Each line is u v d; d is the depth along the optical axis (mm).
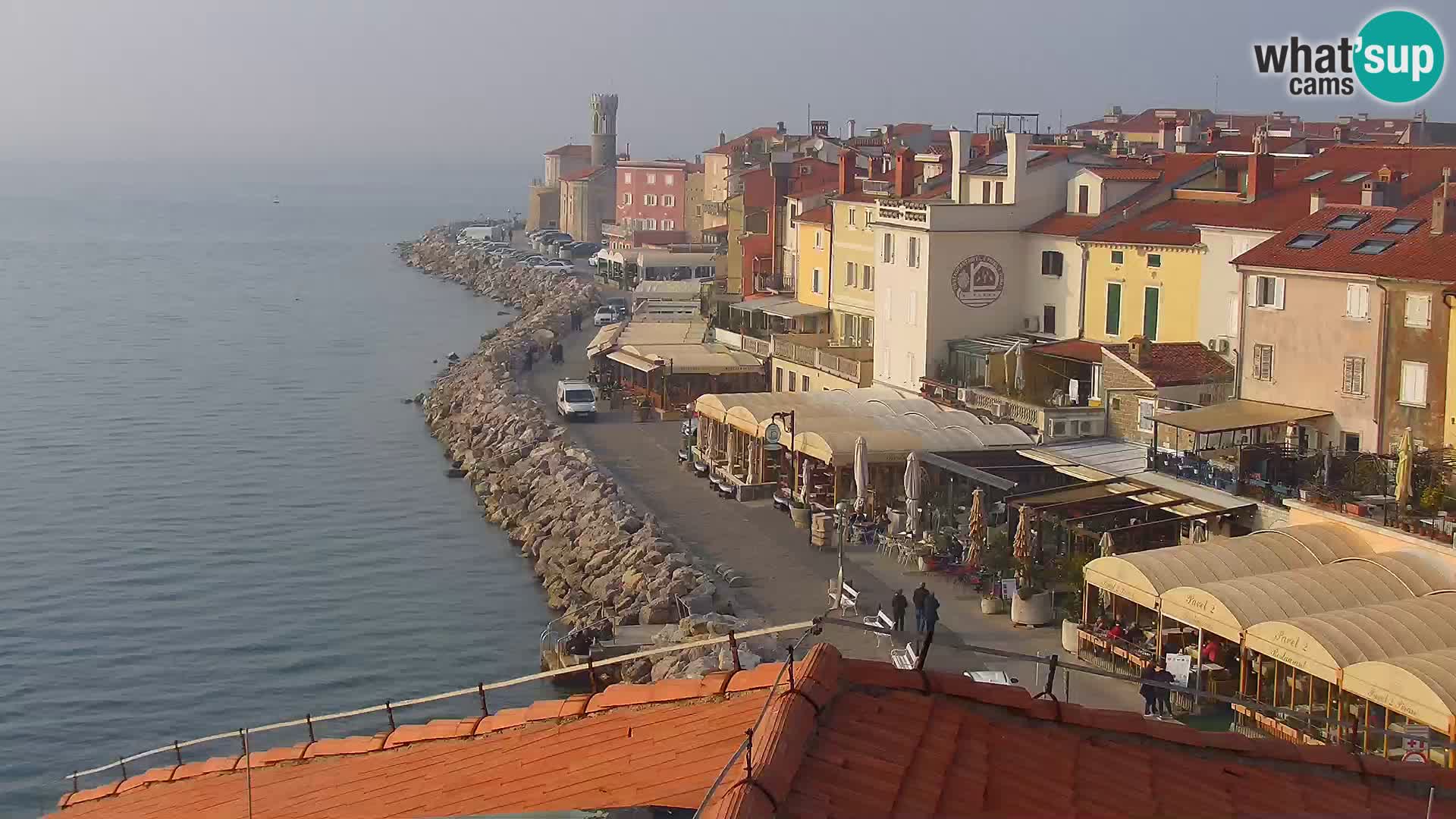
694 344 114438
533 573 75938
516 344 144250
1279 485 53906
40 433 115000
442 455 108375
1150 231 75312
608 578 66875
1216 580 44125
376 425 119812
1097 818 14945
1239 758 17406
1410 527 45281
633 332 122625
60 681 60906
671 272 188625
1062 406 72000
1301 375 60969
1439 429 55656
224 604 70875
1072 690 44281
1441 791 17438
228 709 57969
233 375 145500
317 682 60625
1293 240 62781
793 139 160375
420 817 16641
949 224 82500
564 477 84875
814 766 14688
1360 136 124750
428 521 87688
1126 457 65188
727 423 78875
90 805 23531
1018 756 15953
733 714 16734
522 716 19531
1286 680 41156
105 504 91688
